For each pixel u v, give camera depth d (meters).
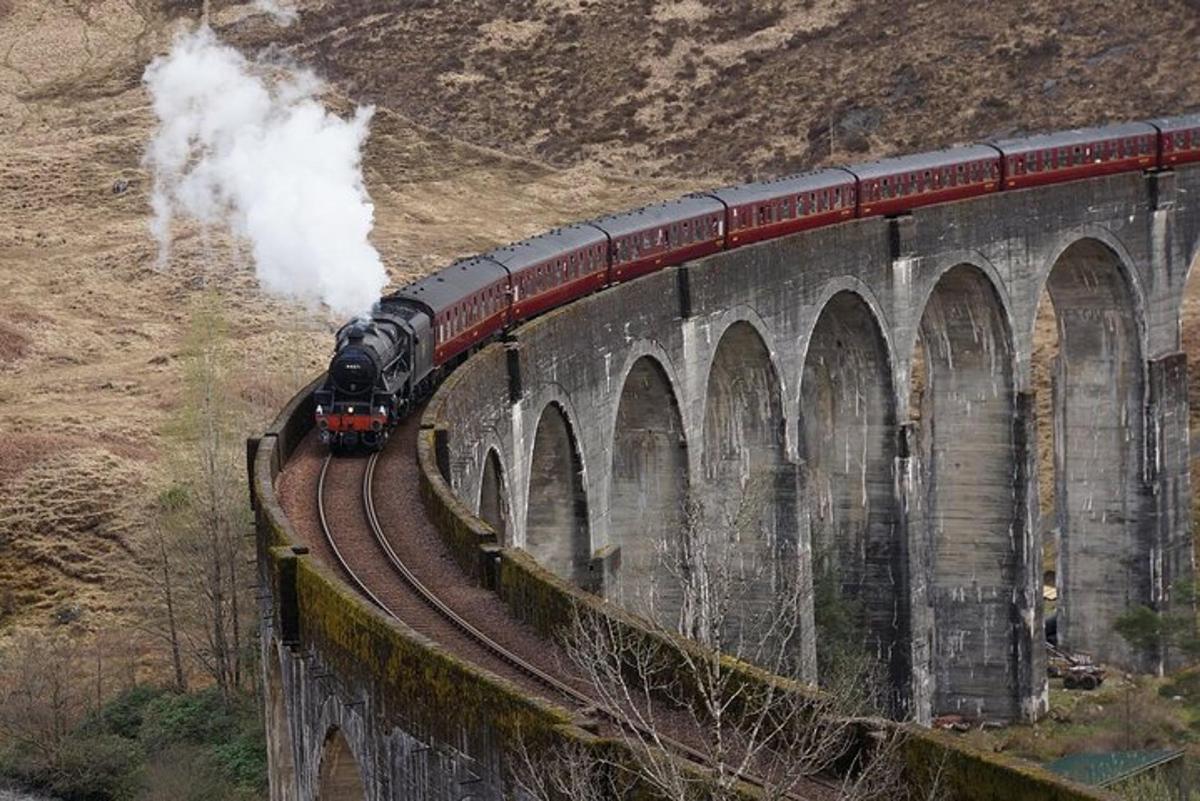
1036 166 160.38
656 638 63.19
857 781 53.12
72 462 170.25
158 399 191.38
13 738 130.62
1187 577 174.12
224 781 123.50
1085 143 164.38
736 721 60.06
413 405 107.94
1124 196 167.00
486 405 103.12
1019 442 156.25
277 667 84.44
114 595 153.75
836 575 149.75
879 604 148.75
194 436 162.25
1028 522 156.50
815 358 147.62
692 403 128.50
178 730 129.88
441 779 62.06
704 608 67.81
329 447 100.06
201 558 141.00
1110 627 172.12
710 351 129.50
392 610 73.56
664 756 53.97
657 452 128.75
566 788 54.19
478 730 59.72
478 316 114.94
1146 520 171.00
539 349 110.56
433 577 77.56
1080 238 162.75
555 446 116.94
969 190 155.75
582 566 118.38
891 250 145.62
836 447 148.38
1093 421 171.75
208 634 138.75
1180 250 173.12
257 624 136.50
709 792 53.28
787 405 136.88
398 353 103.06
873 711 89.31
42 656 140.38
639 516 129.50
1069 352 172.38
